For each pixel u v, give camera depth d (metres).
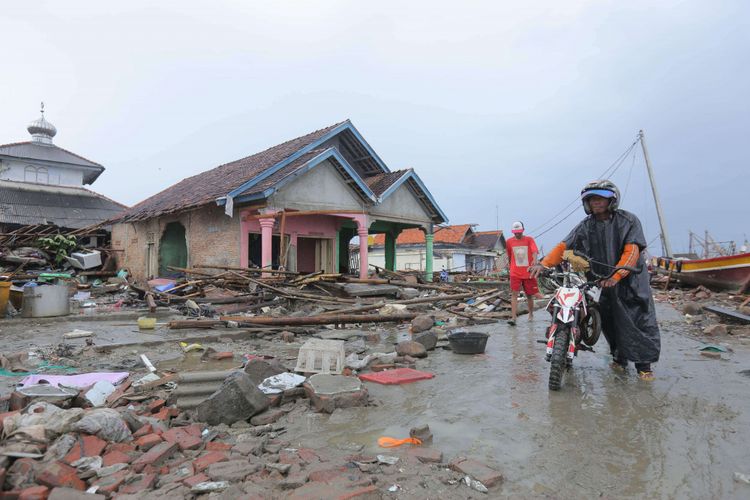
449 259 41.56
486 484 2.76
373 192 19.52
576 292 5.14
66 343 7.05
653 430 3.67
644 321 5.17
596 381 5.14
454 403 4.39
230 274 12.98
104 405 4.22
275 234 17.06
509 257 9.95
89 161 33.66
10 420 3.10
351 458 3.10
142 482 2.70
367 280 14.24
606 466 3.06
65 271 20.38
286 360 6.23
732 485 2.80
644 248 5.18
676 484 2.82
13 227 26.00
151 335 7.74
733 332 8.48
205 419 3.81
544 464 3.08
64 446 2.96
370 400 4.43
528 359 6.34
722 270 17.45
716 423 3.82
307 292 13.17
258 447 3.23
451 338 6.81
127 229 23.86
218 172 22.25
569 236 5.70
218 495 2.56
